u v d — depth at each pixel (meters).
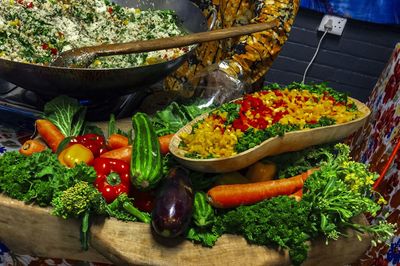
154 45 1.21
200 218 0.95
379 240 1.06
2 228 0.98
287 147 1.12
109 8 1.60
